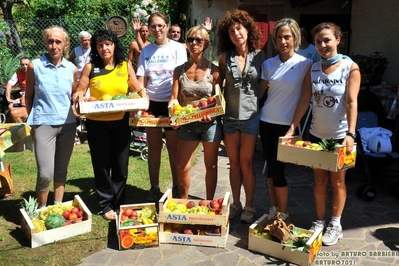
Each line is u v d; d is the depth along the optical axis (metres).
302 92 3.86
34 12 12.71
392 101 6.14
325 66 3.62
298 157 3.62
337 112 3.64
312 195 5.11
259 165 6.27
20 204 4.81
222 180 5.66
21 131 4.73
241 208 4.56
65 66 4.14
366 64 7.19
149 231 3.81
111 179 4.52
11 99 8.20
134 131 6.73
